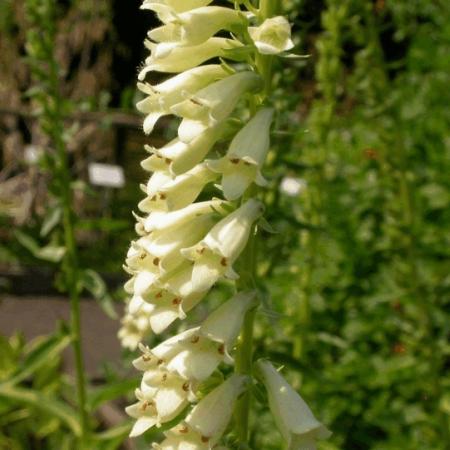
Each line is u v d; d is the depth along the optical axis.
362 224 0.49
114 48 1.16
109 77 1.16
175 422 0.23
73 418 0.36
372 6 0.39
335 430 0.40
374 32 0.38
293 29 0.36
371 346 0.46
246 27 0.17
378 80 0.38
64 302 0.86
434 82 0.56
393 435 0.39
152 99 0.17
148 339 0.39
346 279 0.47
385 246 0.41
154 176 0.18
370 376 0.41
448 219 0.49
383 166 0.40
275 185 0.29
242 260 0.18
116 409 0.47
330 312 0.46
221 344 0.17
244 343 0.18
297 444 0.17
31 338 0.73
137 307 0.18
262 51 0.16
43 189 0.93
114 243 0.98
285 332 0.36
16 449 0.47
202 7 0.17
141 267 0.18
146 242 0.17
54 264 0.43
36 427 0.47
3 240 0.90
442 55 0.57
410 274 0.36
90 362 0.62
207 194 0.22
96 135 0.94
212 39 0.18
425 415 0.38
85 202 0.99
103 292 0.36
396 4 0.42
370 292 0.46
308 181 0.39
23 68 1.10
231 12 0.17
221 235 0.16
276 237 0.34
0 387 0.35
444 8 0.58
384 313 0.44
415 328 0.39
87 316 0.80
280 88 0.28
